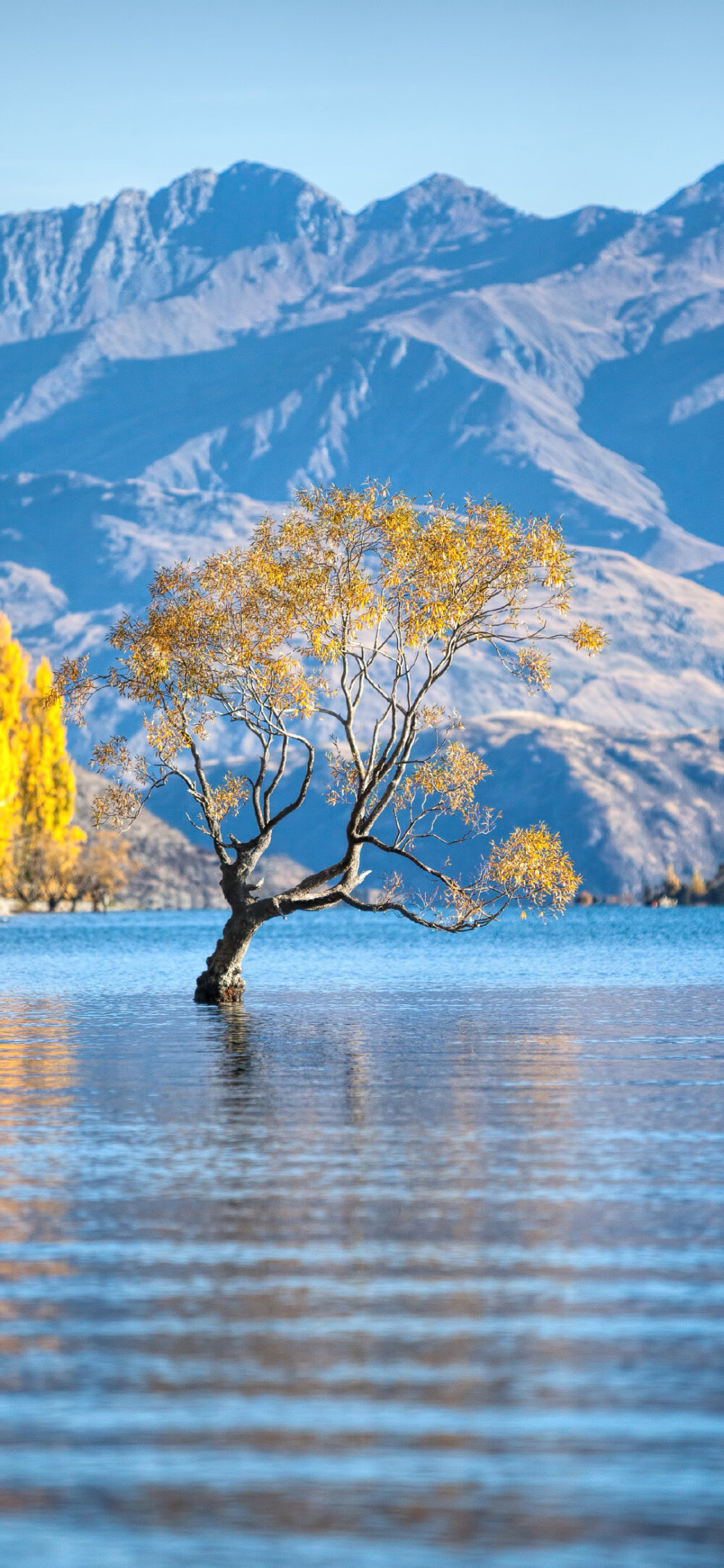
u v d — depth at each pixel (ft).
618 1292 63.31
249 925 209.56
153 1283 65.00
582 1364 54.80
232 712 189.88
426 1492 44.98
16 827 641.40
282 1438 48.57
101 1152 96.22
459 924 180.65
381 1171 89.51
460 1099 120.26
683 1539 42.19
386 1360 55.21
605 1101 118.93
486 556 176.04
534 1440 48.37
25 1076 135.85
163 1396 51.90
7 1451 47.78
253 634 184.75
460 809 181.57
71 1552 41.68
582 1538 42.32
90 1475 46.19
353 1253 69.77
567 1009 214.28
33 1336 57.93
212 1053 155.43
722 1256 68.90
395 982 282.56
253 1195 82.48
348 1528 42.88
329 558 178.81
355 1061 147.43
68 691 189.98
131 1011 210.59
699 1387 52.54
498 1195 82.28
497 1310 60.90
